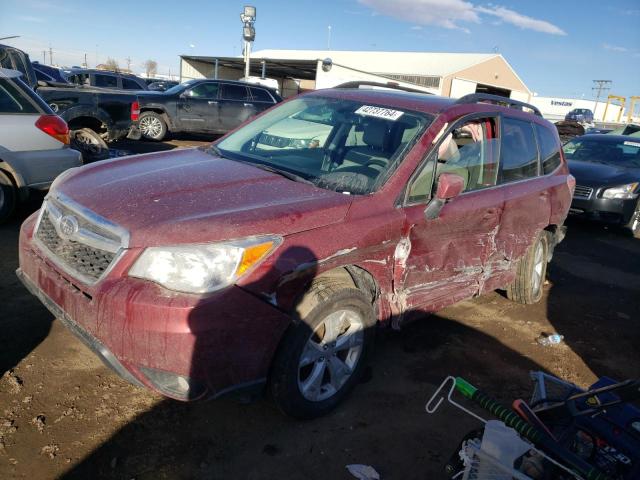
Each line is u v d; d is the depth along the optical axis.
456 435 3.14
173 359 2.43
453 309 4.99
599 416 2.28
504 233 4.29
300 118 4.14
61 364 3.33
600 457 2.17
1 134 5.34
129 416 2.94
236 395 2.67
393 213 3.20
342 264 2.92
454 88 40.91
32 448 2.63
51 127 5.67
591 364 4.29
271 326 2.63
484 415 3.36
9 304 3.97
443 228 3.54
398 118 3.74
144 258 2.51
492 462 1.98
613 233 9.42
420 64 43.97
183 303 2.41
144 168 3.44
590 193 8.97
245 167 3.50
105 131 10.66
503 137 4.33
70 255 2.79
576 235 8.94
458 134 3.86
